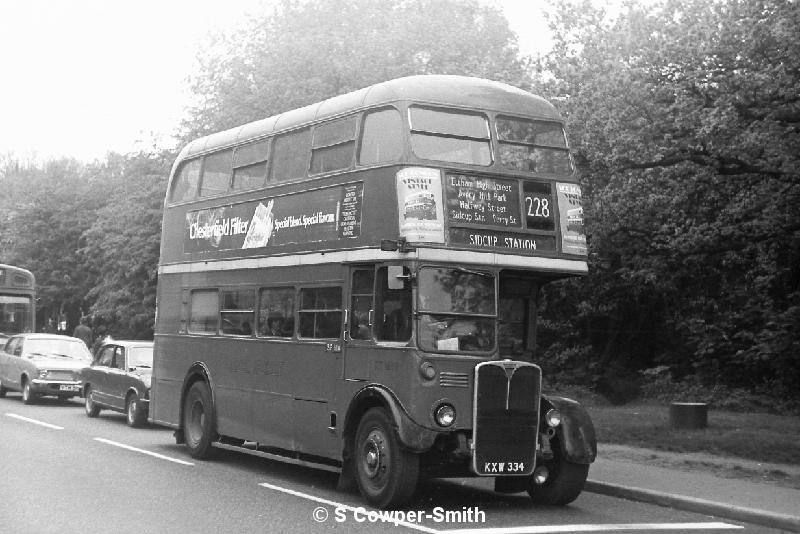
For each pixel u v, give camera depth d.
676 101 16.91
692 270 23.69
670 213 20.30
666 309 26.52
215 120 29.88
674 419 18.27
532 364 11.31
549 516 10.96
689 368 27.12
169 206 17.56
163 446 17.05
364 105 12.20
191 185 16.89
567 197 12.05
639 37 17.88
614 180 18.80
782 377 24.06
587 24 20.28
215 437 15.28
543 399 11.67
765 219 19.39
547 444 11.48
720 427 18.62
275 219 13.99
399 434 10.69
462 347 11.09
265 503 11.27
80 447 16.30
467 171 11.41
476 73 23.59
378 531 9.71
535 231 11.69
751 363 23.95
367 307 11.73
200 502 11.17
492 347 11.25
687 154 17.66
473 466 10.90
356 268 11.98
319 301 12.74
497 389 11.07
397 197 11.22
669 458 15.20
